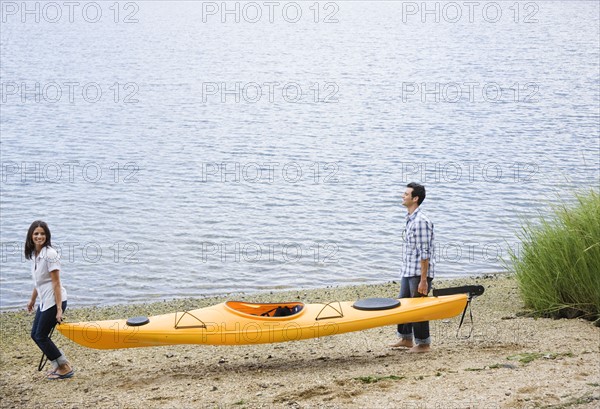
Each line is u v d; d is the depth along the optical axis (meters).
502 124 33.16
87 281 14.66
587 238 9.83
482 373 7.49
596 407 6.49
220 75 52.75
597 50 62.94
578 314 10.03
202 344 8.76
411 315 8.45
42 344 8.17
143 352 9.46
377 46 70.62
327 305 8.68
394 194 21.73
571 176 23.28
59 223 18.78
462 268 15.12
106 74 52.16
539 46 66.88
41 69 53.28
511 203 20.27
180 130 32.62
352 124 34.00
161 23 99.00
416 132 31.84
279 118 35.78
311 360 8.67
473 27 88.56
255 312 8.80
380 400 6.81
